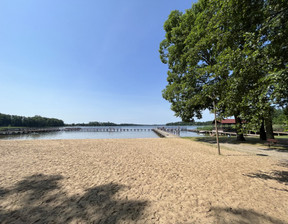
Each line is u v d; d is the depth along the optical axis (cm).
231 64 401
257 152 852
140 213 258
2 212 264
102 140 1567
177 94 1568
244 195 321
